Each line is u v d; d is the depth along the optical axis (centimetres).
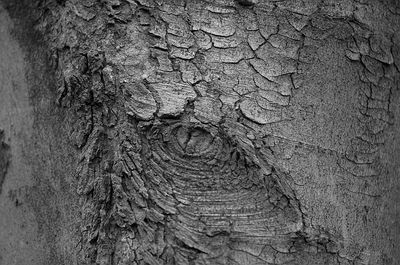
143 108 72
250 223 70
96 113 74
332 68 76
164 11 75
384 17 80
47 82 81
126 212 71
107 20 75
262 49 75
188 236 70
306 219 71
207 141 71
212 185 71
